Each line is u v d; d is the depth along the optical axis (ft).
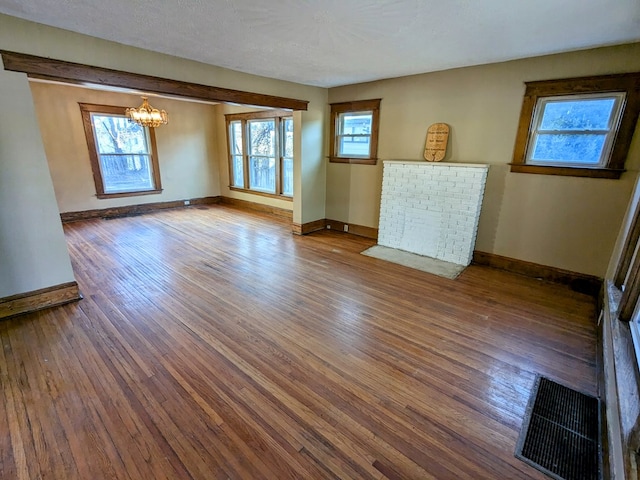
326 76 14.30
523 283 12.03
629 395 4.70
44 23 8.41
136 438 5.50
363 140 16.83
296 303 10.28
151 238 16.78
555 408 6.27
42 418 5.86
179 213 22.66
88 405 6.16
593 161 10.87
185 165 24.32
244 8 7.34
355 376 7.07
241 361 7.48
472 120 12.91
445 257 14.24
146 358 7.53
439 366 7.43
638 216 8.23
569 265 11.72
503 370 7.33
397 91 14.76
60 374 6.97
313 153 17.49
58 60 8.82
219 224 20.01
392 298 10.73
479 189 12.76
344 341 8.33
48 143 18.31
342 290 11.26
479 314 9.77
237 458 5.19
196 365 7.32
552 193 11.64
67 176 19.24
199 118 24.39
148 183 22.94
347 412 6.11
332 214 19.01
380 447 5.41
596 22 7.89
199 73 11.94
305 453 5.29
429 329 8.93
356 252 15.24
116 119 20.62
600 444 5.49
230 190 25.80
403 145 15.16
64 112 18.53
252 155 23.50
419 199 14.52
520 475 5.00
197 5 7.23
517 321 9.39
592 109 10.61
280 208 22.27
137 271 12.52
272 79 14.52
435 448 5.42
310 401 6.36
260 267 13.20
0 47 7.95
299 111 16.34
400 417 6.02
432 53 10.74
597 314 9.83
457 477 4.95
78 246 15.24
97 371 7.07
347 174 17.71
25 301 9.27
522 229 12.53
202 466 5.05
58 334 8.40
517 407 6.29
